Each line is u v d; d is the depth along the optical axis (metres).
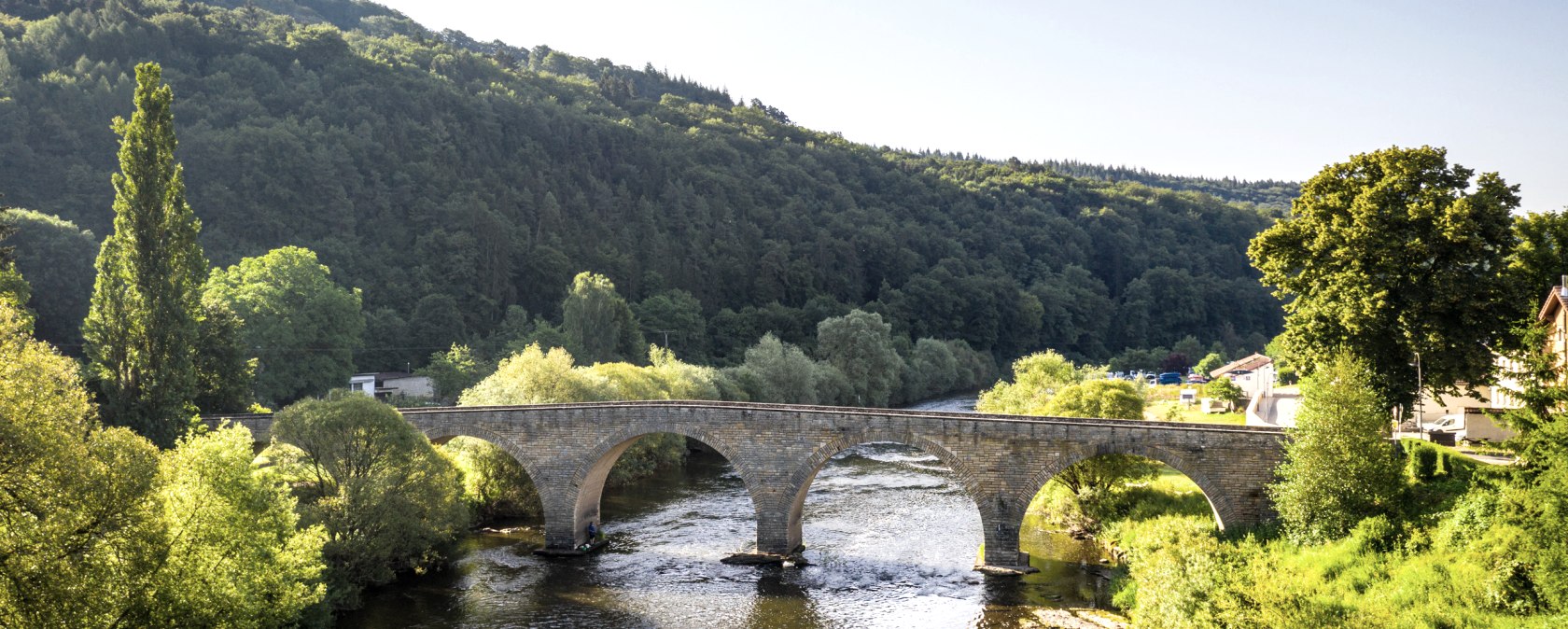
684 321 162.62
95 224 131.88
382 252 152.88
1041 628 47.81
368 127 174.38
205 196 142.25
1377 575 41.28
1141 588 46.22
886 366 151.50
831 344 152.25
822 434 59.69
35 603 29.31
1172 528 51.78
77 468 30.62
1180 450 53.56
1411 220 49.41
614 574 58.66
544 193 192.62
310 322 101.38
